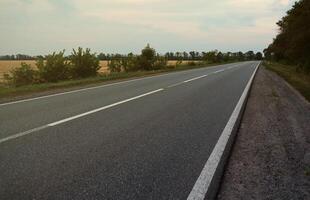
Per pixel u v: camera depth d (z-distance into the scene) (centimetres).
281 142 723
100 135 714
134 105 1123
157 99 1280
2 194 422
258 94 1619
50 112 974
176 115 962
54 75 2853
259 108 1196
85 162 543
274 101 1411
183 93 1492
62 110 1010
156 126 815
